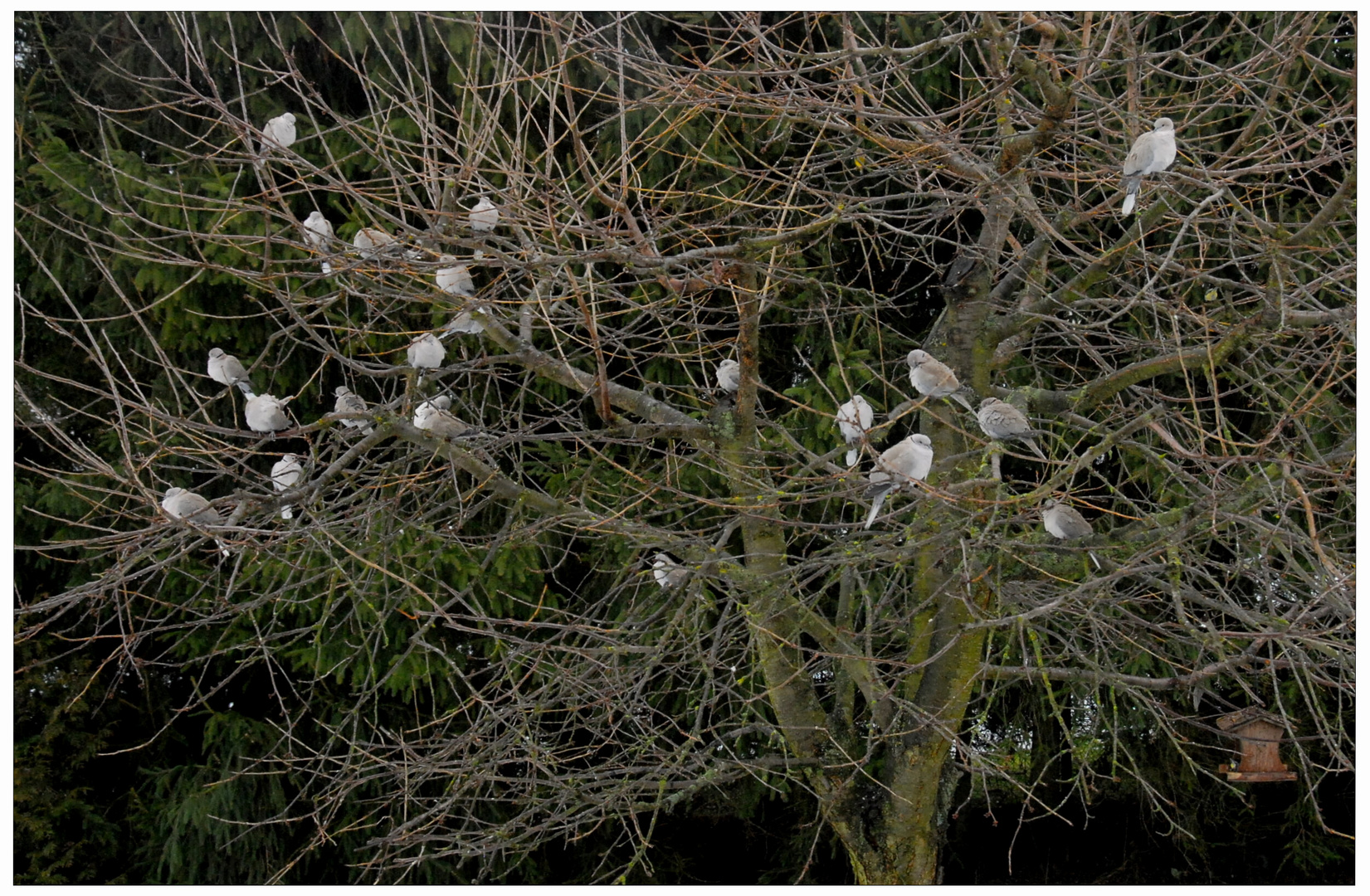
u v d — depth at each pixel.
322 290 7.46
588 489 7.03
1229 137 7.82
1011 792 9.12
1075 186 5.98
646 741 5.73
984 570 4.82
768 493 4.88
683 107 5.77
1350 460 4.66
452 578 7.66
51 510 7.71
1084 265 6.95
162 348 7.63
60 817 8.22
